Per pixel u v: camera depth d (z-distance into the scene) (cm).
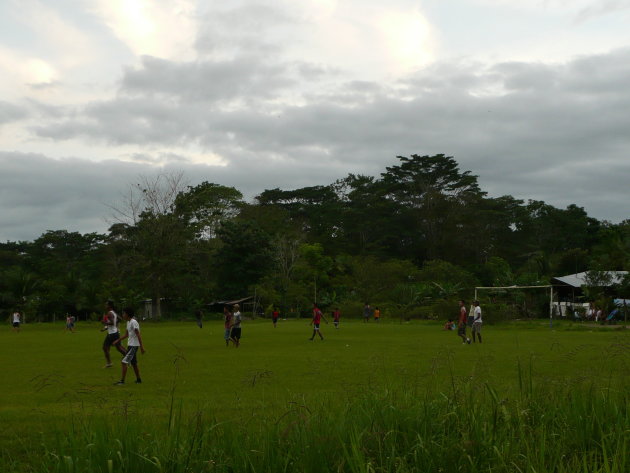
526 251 10669
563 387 780
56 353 2553
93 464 543
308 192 11606
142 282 7431
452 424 659
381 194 10888
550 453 591
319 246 8188
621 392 781
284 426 646
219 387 1400
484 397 733
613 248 6122
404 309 6669
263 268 7900
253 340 3294
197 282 7975
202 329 5138
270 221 9962
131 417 702
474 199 10581
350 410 695
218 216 9194
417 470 563
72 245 12019
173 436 602
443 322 5697
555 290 6644
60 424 889
